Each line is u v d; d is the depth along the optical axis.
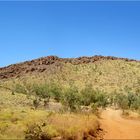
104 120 33.22
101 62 193.00
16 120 24.16
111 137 21.48
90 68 183.88
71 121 22.73
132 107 58.91
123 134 23.03
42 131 18.22
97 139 20.25
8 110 33.09
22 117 25.80
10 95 59.75
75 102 52.19
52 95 80.44
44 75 189.12
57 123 21.92
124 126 28.39
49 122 22.27
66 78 176.38
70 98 55.38
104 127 26.36
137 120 36.84
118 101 70.44
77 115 30.45
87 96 62.84
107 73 172.38
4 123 20.78
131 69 173.00
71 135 18.45
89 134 21.14
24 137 17.02
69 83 165.88
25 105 51.34
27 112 31.33
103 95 66.62
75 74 180.62
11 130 18.03
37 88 88.38
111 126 27.62
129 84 149.62
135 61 193.25
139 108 54.34
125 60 195.25
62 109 40.06
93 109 40.75
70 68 190.88
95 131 22.81
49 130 18.89
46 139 17.86
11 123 21.42
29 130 18.12
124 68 176.00
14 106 46.72
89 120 24.92
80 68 189.62
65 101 51.38
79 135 18.58
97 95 65.06
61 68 194.88
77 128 19.66
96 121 26.78
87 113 35.47
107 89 145.75
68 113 33.88
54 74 186.88
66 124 21.23
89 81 164.75
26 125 20.33
